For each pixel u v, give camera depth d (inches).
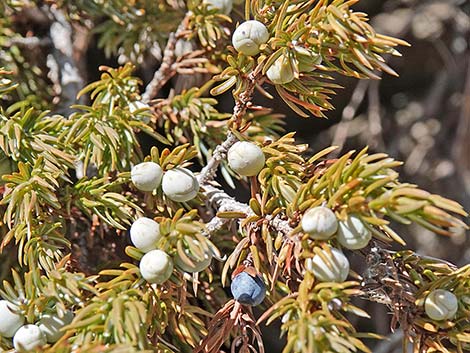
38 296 9.2
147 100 12.9
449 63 21.5
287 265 8.9
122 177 10.3
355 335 8.6
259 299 9.3
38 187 10.0
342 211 8.6
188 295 9.8
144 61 15.8
